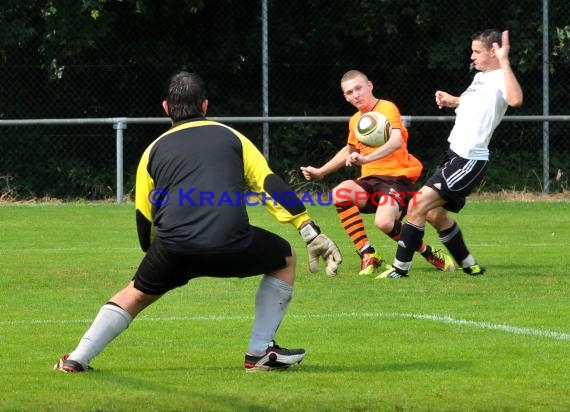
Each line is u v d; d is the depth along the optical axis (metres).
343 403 15.82
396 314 24.41
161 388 16.80
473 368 18.42
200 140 17.06
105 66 59.59
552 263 33.84
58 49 58.22
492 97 28.80
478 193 59.12
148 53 60.25
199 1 59.16
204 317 24.22
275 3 61.69
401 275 30.44
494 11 61.69
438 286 28.83
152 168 17.11
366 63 62.91
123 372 18.03
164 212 16.92
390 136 30.41
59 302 26.52
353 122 31.31
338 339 21.31
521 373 18.03
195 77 17.55
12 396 16.22
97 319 17.89
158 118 56.56
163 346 20.67
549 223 46.56
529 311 24.75
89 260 34.88
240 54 61.72
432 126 63.28
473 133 29.02
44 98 59.53
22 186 58.69
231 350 20.25
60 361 18.12
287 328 22.58
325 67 62.84
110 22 58.12
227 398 16.11
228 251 16.83
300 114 62.84
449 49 61.88
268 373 17.95
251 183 17.28
